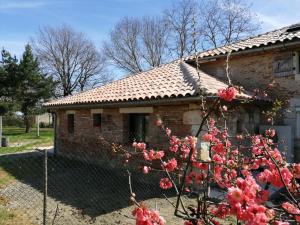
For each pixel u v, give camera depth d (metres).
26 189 8.38
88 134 11.89
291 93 9.60
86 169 10.85
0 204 7.00
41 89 29.91
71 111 12.98
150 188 8.37
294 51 9.59
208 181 3.40
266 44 9.66
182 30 31.02
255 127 9.58
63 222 6.00
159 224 2.31
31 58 30.12
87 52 42.12
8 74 28.59
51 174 10.23
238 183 2.14
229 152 4.22
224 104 8.09
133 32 39.06
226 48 11.69
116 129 10.49
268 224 2.09
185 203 6.57
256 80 10.42
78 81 42.06
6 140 18.45
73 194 7.94
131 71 39.28
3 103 26.42
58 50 41.16
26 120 29.95
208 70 11.84
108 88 12.50
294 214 2.30
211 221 2.80
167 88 9.21
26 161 12.53
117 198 7.57
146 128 9.82
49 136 25.86
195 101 7.93
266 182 2.62
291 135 9.16
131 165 9.69
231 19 30.58
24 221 5.97
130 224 5.95
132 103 9.32
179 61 12.91
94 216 6.36
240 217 1.95
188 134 8.16
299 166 2.84
